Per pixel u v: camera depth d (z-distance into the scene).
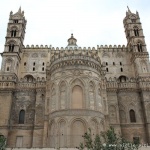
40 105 55.72
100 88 48.97
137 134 53.75
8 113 54.22
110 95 58.00
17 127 54.00
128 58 71.94
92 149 21.36
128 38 74.06
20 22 72.19
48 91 50.16
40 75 68.12
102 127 44.25
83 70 46.84
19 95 58.41
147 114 54.78
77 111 42.34
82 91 44.91
